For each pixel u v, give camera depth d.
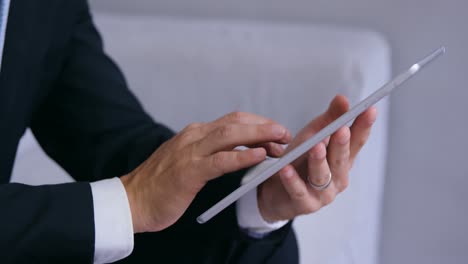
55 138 1.00
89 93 0.99
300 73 1.51
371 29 1.80
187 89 1.55
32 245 0.67
